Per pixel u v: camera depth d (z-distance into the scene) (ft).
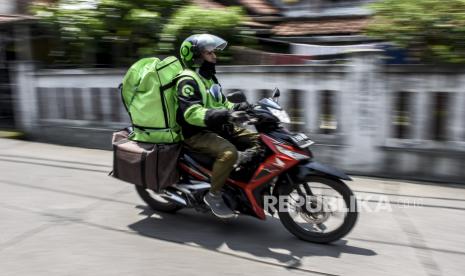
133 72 12.31
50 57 24.14
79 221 12.96
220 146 11.55
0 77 26.58
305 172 11.25
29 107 22.93
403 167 16.63
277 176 11.56
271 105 11.48
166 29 20.94
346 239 11.91
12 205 14.17
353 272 10.18
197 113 11.21
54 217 13.23
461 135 15.74
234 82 18.49
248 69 18.11
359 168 17.11
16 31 24.23
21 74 22.75
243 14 26.18
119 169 12.66
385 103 16.39
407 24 16.42
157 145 12.27
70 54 23.66
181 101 11.43
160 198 13.94
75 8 21.98
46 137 22.77
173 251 11.16
